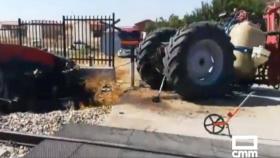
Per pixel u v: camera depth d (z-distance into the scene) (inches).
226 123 154.0
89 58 292.7
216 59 216.5
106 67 275.7
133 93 232.7
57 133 152.9
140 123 169.8
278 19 244.1
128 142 142.6
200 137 148.4
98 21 290.7
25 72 213.5
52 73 221.5
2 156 135.2
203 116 182.4
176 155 129.6
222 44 215.3
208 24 212.7
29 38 323.0
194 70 210.4
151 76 246.5
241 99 220.8
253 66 231.9
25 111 209.5
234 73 230.2
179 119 176.9
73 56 304.2
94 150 134.9
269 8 259.1
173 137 148.3
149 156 129.6
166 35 250.7
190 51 207.5
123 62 400.8
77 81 236.4
